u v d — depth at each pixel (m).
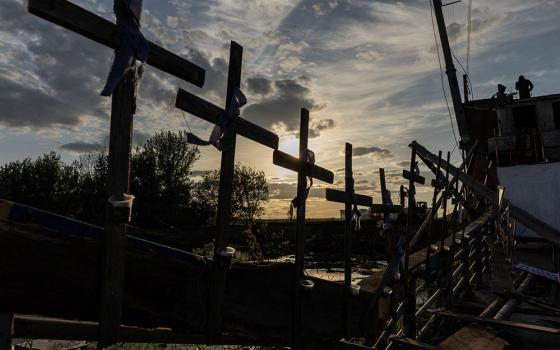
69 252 2.40
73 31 2.28
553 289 9.62
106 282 2.47
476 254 10.59
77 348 5.89
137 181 37.03
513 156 20.08
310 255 26.23
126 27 2.42
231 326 3.44
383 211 5.95
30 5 2.10
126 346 6.13
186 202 38.66
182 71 2.79
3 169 37.31
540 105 19.73
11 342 2.20
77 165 37.53
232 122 3.12
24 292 2.26
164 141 38.12
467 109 21.61
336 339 4.54
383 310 5.40
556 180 16.50
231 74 3.17
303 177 4.12
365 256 25.75
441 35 20.59
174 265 2.95
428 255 6.49
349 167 5.02
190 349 6.33
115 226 2.50
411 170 6.21
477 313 8.59
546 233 13.82
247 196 32.81
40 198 36.06
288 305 3.85
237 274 3.52
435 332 7.63
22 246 2.25
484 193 14.96
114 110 2.46
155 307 2.86
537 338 6.88
